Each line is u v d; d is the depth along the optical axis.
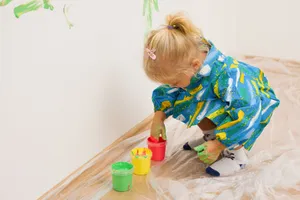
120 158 1.48
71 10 1.21
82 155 1.39
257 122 1.30
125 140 1.59
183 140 1.60
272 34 2.40
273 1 2.32
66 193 1.28
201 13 2.16
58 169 1.28
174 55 1.20
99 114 1.44
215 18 2.33
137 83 1.65
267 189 1.27
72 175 1.34
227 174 1.36
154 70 1.23
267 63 2.33
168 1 1.80
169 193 1.27
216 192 1.27
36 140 1.17
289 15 2.31
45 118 1.19
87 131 1.39
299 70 2.27
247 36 2.46
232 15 2.43
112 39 1.44
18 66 1.06
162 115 1.45
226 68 1.30
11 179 1.11
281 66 2.28
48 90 1.18
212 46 1.31
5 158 1.07
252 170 1.38
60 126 1.25
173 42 1.19
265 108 1.37
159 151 1.45
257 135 1.39
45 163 1.22
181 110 1.41
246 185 1.29
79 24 1.25
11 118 1.07
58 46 1.18
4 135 1.06
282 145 1.53
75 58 1.26
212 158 1.32
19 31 1.04
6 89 1.03
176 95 1.42
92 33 1.32
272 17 2.36
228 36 2.49
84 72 1.32
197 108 1.36
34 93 1.13
